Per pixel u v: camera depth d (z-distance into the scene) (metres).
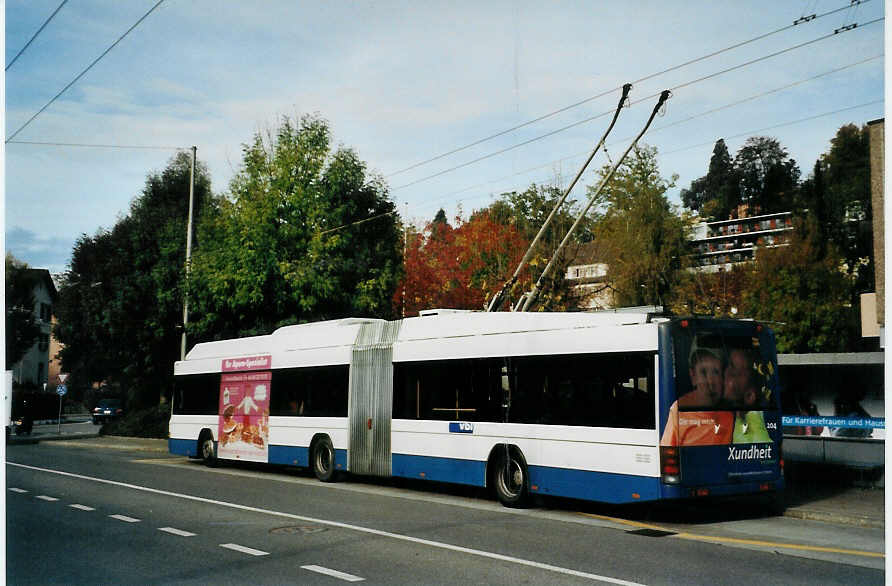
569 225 42.31
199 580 8.00
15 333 59.38
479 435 14.41
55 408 64.94
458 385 15.02
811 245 40.34
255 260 28.20
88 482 17.80
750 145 96.88
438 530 11.06
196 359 23.62
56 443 35.34
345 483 17.77
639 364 11.97
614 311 12.94
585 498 12.47
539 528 11.29
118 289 39.31
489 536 10.55
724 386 12.07
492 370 14.38
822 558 9.07
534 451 13.37
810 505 12.98
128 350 40.19
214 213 33.47
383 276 30.70
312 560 8.95
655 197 44.09
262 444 20.25
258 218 28.25
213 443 22.36
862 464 15.05
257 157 28.78
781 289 39.69
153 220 41.19
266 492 15.83
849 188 48.53
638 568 8.45
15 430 40.72
